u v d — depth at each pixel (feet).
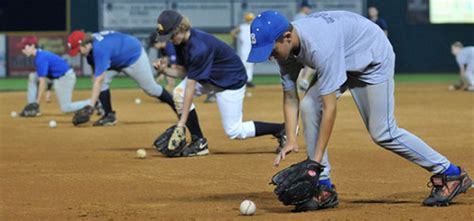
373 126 54.80
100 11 252.62
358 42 52.85
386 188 65.87
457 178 55.83
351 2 257.55
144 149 93.97
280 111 143.33
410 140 55.01
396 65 257.96
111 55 109.60
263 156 86.53
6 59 249.34
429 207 55.67
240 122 85.87
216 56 83.05
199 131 88.12
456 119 125.90
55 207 59.06
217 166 79.66
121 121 127.75
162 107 154.10
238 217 53.16
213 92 85.46
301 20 52.60
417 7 256.73
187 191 65.57
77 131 114.21
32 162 83.87
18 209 58.29
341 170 76.02
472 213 53.16
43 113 144.77
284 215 53.47
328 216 52.65
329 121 52.06
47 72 130.72
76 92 193.77
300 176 53.11
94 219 53.88
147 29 253.44
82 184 69.67
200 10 255.29
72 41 112.57
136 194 64.49
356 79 54.34
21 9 250.37
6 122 128.26
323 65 51.21
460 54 190.90
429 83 219.82
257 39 51.24
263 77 254.68
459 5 257.14
